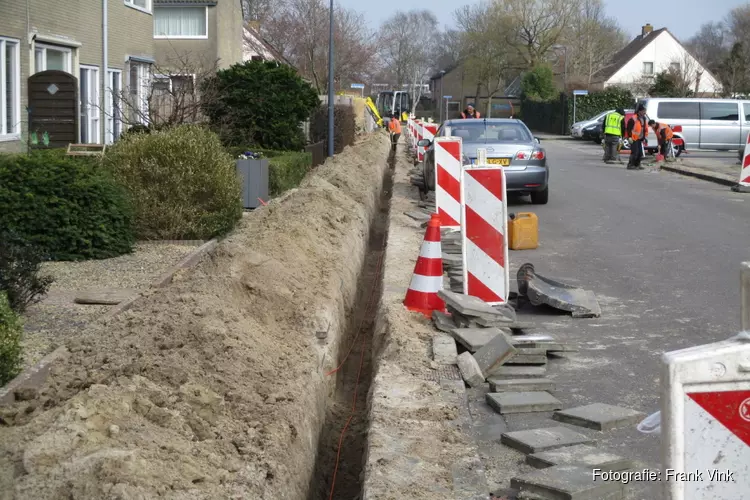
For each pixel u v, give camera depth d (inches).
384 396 224.2
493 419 223.9
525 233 481.1
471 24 3110.2
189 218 458.0
